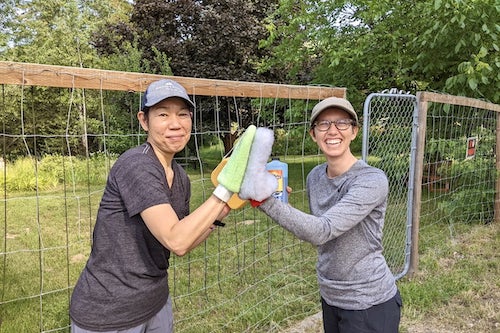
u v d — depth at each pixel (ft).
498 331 10.05
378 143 12.44
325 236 5.26
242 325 10.42
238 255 14.39
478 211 19.02
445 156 18.01
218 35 44.06
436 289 11.94
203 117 39.40
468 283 12.41
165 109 5.36
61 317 10.96
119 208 5.17
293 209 5.11
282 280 12.89
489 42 18.34
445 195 18.40
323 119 6.17
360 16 23.03
